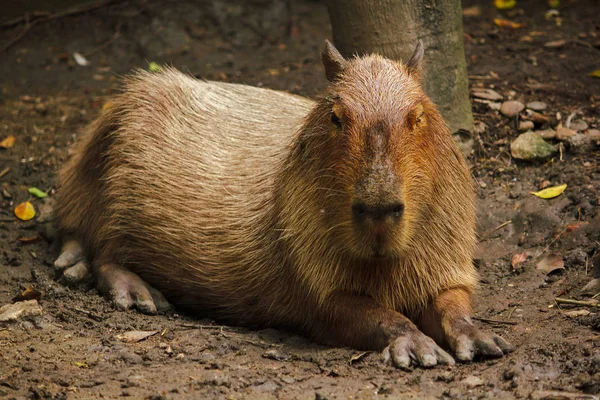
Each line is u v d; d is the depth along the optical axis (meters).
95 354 8.23
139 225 10.25
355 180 7.36
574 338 7.91
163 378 7.56
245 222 9.47
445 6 11.44
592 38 15.53
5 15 19.08
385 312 8.23
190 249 9.84
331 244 8.26
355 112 7.63
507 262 10.29
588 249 9.96
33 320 9.13
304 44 17.58
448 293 8.59
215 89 11.04
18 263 10.87
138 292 9.79
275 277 9.12
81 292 10.10
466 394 6.96
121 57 17.77
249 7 18.75
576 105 12.82
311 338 8.88
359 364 7.82
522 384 7.04
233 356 8.24
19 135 14.31
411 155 7.59
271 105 10.66
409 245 8.07
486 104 12.75
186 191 10.01
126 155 10.42
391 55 11.38
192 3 18.81
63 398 7.16
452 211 8.48
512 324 8.70
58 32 18.62
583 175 11.19
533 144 11.77
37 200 12.50
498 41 15.84
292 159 8.53
